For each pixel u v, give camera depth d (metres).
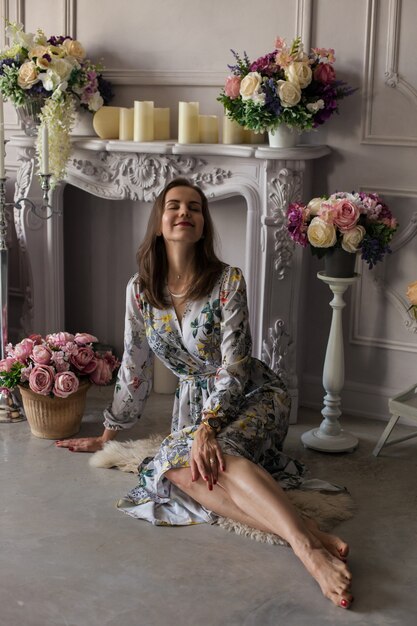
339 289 3.15
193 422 2.88
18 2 3.86
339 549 2.34
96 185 3.64
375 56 3.26
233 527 2.57
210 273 2.74
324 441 3.20
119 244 3.99
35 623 2.10
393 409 3.10
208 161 3.40
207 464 2.51
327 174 3.43
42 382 3.10
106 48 3.72
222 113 3.57
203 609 2.17
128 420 3.07
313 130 3.40
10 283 4.17
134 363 2.98
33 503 2.72
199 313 2.74
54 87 3.48
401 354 3.47
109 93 3.72
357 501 2.80
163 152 3.40
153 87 3.68
